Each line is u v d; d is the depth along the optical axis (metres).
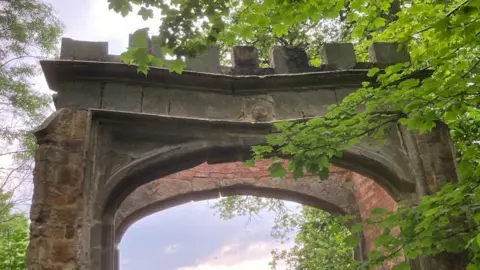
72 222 6.73
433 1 8.32
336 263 14.62
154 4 5.19
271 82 8.24
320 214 15.03
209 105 8.03
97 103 7.57
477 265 5.39
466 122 8.47
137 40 5.14
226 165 10.58
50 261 6.43
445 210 5.41
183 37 5.35
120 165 7.36
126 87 7.79
